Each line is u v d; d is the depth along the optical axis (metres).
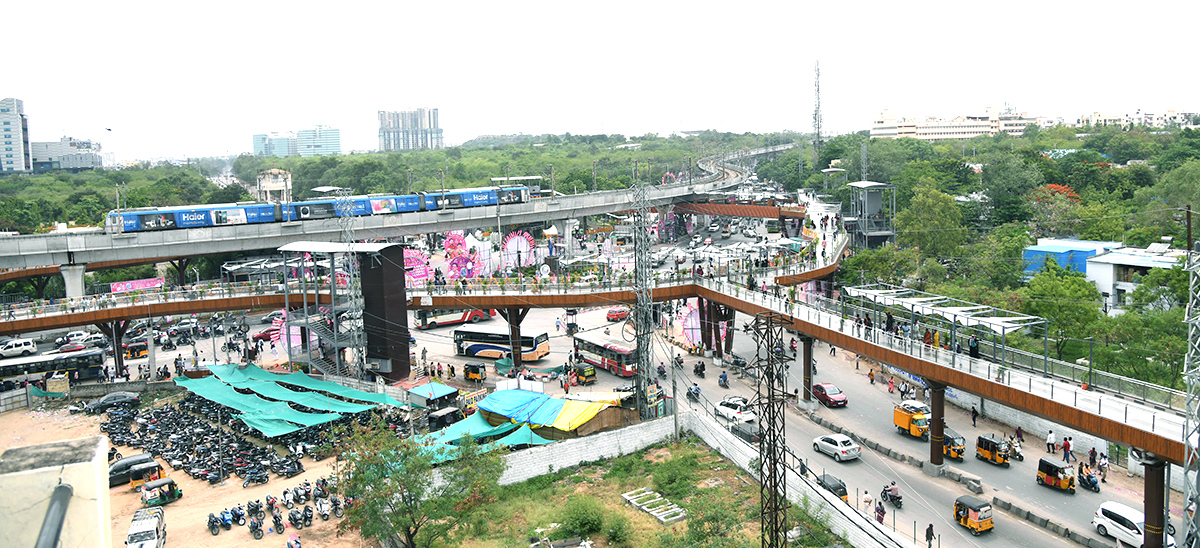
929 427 79.25
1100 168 198.38
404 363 105.88
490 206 171.75
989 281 125.81
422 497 63.38
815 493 65.19
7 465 8.79
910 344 73.06
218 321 144.12
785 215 199.25
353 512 59.62
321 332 103.56
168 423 86.69
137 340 122.75
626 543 61.84
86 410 93.56
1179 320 85.12
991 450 73.31
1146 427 52.25
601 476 77.12
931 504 66.00
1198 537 46.34
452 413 88.62
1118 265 121.75
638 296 88.56
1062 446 75.94
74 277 126.25
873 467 74.44
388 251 103.00
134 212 129.88
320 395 90.88
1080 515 62.56
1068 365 65.94
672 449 83.25
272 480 73.44
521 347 112.06
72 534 8.77
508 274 155.50
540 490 74.25
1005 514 64.12
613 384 101.69
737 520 63.47
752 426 83.62
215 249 138.75
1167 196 156.12
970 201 181.38
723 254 157.38
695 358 113.19
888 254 129.62
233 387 93.25
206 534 62.62
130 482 72.44
